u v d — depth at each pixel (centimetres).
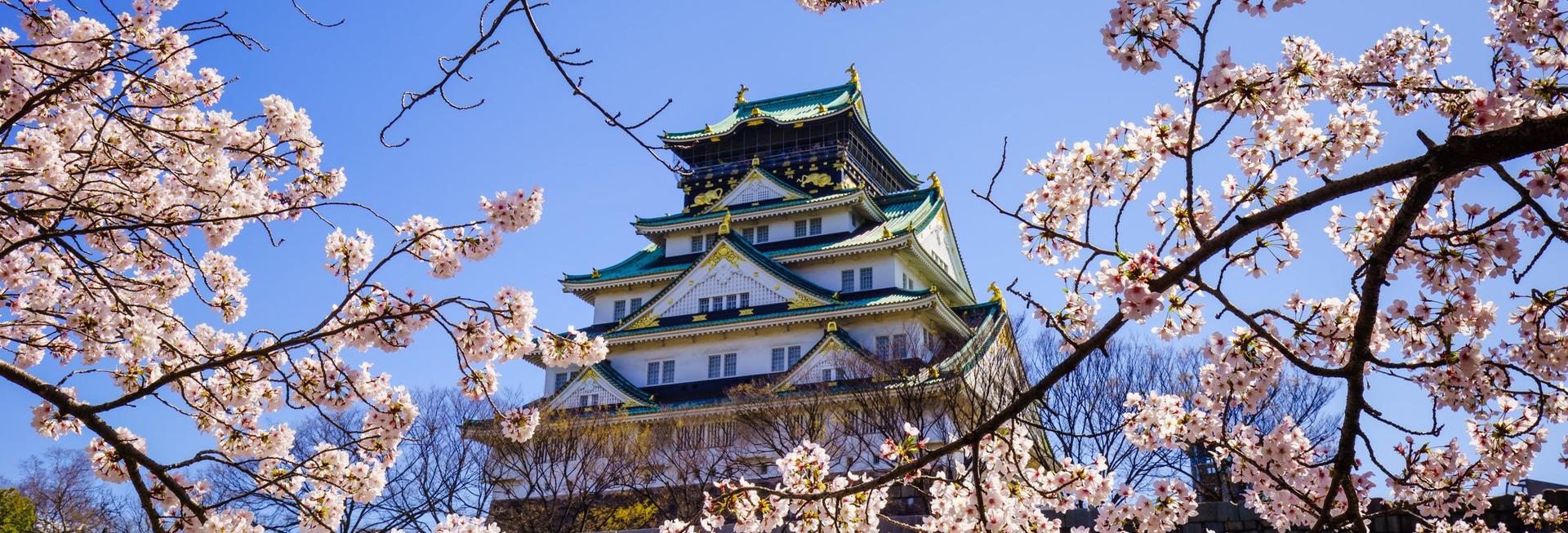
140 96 1079
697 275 6488
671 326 6238
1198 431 974
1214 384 923
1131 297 727
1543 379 862
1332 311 897
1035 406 3444
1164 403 994
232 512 1058
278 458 1119
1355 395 744
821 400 4603
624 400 5644
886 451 1027
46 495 5356
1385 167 657
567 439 4822
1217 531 2358
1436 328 866
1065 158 890
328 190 1184
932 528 999
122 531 5641
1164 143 865
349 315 1009
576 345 1046
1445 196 900
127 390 1113
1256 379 913
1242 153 905
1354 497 800
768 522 1014
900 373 4512
